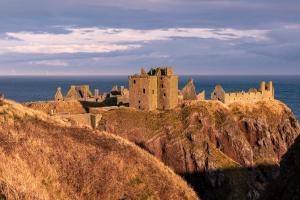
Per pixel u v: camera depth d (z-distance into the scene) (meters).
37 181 30.08
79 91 141.88
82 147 41.09
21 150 34.72
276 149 116.44
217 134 107.50
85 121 105.19
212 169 97.00
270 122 121.50
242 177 99.12
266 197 31.72
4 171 28.22
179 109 112.81
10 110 46.97
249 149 108.00
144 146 103.69
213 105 114.94
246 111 120.50
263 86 133.12
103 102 127.94
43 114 52.97
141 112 112.75
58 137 42.69
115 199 34.78
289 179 29.80
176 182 43.25
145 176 40.28
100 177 36.16
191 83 126.81
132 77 117.31
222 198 94.06
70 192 32.59
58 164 35.56
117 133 106.12
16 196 25.41
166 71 119.50
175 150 101.75
